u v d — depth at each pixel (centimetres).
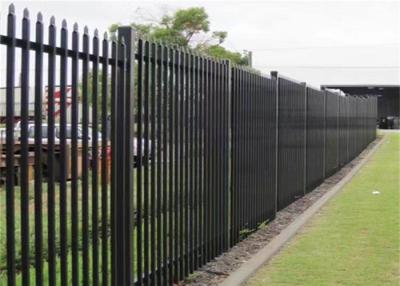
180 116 619
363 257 739
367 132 2788
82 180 442
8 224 372
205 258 696
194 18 3300
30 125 421
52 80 398
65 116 411
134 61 513
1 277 508
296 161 1212
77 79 423
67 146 427
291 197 1170
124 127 498
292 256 748
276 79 1023
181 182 625
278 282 637
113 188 487
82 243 458
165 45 580
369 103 2862
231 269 685
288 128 1133
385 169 1853
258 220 916
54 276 414
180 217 626
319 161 1481
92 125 452
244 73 831
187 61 632
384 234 872
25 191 378
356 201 1195
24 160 376
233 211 795
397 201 1188
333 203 1176
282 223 976
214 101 711
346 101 2002
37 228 395
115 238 493
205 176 688
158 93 569
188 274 650
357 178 1622
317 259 732
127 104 502
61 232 418
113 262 491
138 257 540
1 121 401
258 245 809
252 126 877
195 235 664
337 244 812
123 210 499
